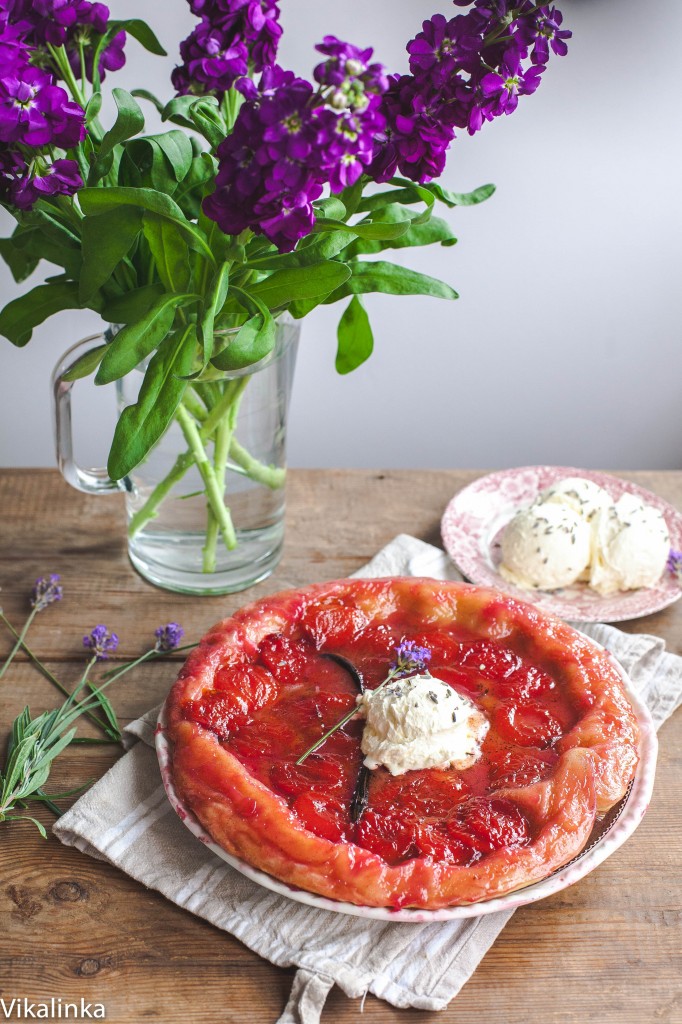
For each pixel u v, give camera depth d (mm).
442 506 1237
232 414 1057
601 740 947
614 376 1602
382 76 863
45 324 1509
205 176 1003
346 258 1059
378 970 890
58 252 1019
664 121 1443
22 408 1573
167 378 984
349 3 1368
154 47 1012
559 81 1419
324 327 1541
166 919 922
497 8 926
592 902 927
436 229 1062
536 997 887
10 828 970
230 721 974
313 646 1028
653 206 1489
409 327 1553
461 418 1626
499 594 1042
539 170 1467
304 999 873
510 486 1222
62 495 1249
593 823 911
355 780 945
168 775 948
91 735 1026
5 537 1196
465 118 938
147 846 948
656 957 903
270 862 892
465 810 922
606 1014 879
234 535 1108
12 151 932
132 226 968
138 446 981
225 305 1016
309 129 866
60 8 925
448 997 877
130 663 1079
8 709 1044
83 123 929
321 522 1214
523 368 1592
